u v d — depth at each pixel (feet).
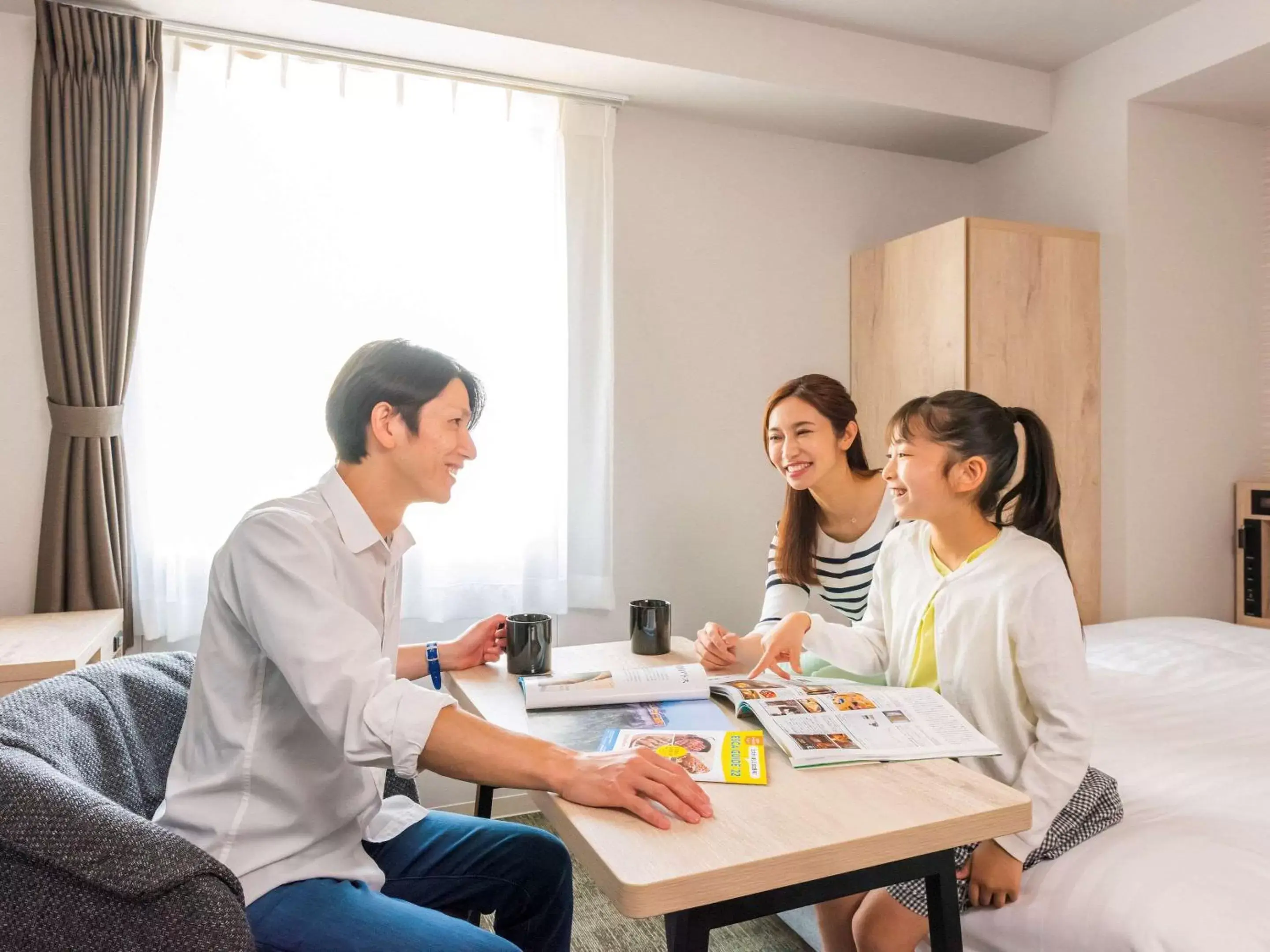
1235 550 10.37
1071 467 9.87
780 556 6.61
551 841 4.49
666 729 3.95
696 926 2.86
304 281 8.17
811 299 10.68
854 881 3.12
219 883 2.77
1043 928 3.99
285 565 3.53
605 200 9.30
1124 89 9.66
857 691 4.34
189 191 7.79
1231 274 10.36
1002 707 4.44
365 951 3.34
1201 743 5.76
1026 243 9.55
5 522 7.43
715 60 8.78
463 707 4.58
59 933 2.72
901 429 4.70
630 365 9.74
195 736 3.79
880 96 9.56
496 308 8.83
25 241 7.41
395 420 3.87
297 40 8.00
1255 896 3.73
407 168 8.51
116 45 7.38
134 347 7.57
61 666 5.65
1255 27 8.36
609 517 9.34
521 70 8.66
